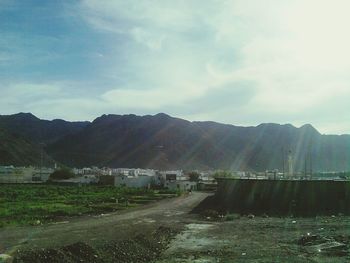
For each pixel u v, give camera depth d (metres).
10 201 62.81
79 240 30.41
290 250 27.39
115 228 38.38
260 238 32.91
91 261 23.30
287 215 50.84
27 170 148.25
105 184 127.38
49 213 48.03
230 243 31.00
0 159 187.75
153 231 36.44
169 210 58.16
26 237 31.77
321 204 54.81
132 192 94.19
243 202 62.06
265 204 59.00
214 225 42.03
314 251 26.80
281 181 58.50
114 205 62.03
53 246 27.59
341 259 24.05
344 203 53.53
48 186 108.38
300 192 56.53
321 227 37.75
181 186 127.75
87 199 70.62
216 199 69.00
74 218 46.41
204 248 29.12
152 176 137.38
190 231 37.84
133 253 26.58
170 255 26.75
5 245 27.98
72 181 130.00
